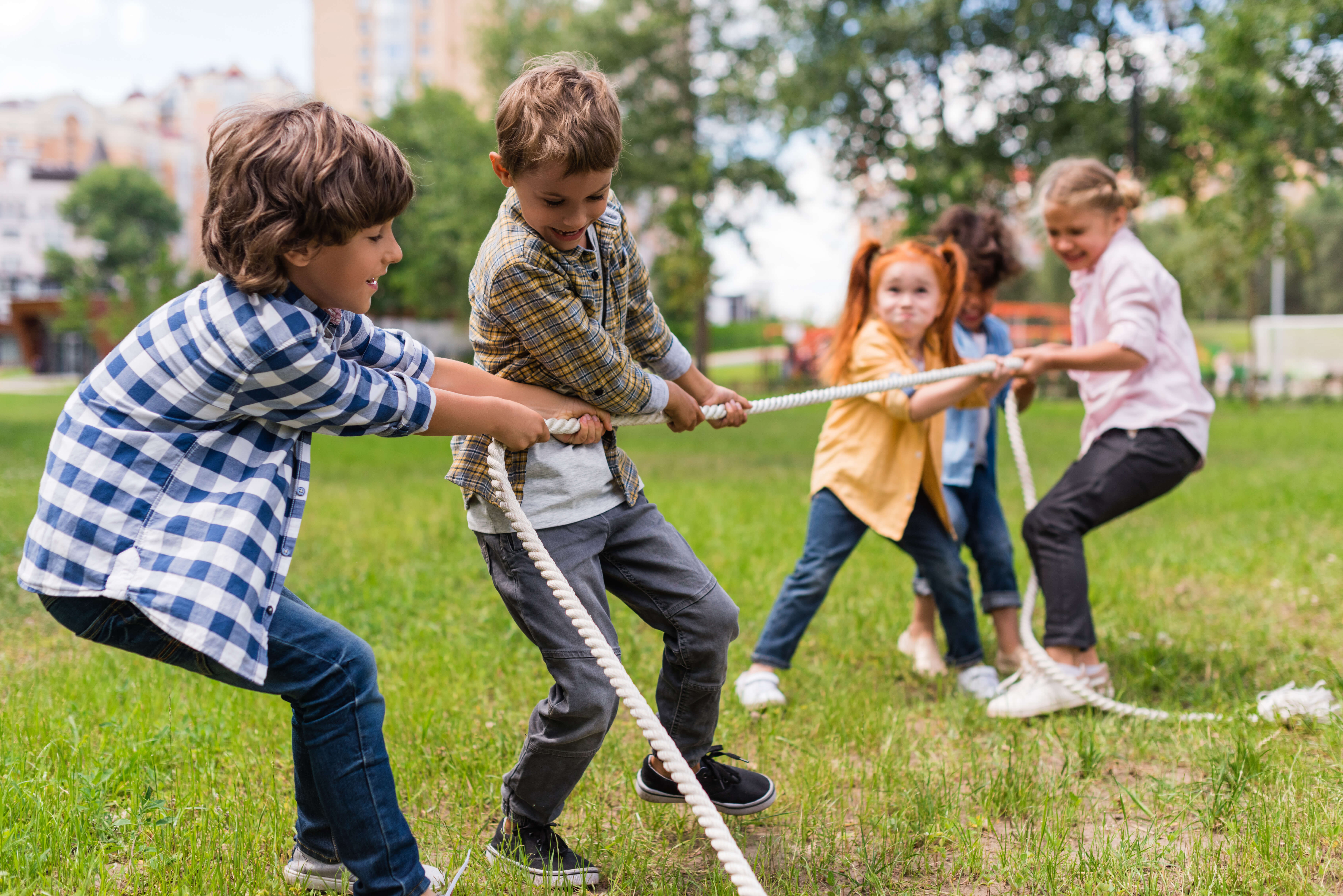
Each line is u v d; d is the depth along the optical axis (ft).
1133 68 57.62
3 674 11.56
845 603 14.58
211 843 7.68
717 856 7.47
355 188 5.96
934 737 10.31
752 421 60.44
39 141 264.31
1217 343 116.78
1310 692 10.19
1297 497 23.27
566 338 7.14
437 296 113.39
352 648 6.49
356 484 27.89
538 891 7.28
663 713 7.97
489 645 12.61
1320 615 13.79
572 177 6.66
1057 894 7.10
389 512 22.45
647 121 84.89
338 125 6.07
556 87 6.68
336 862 7.12
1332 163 47.11
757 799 8.17
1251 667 11.85
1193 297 73.36
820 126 59.93
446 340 141.28
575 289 7.26
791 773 9.34
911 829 8.02
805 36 62.28
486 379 7.28
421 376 7.07
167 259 135.74
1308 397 76.48
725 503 23.15
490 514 7.41
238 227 5.86
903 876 7.55
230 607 5.76
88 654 12.60
